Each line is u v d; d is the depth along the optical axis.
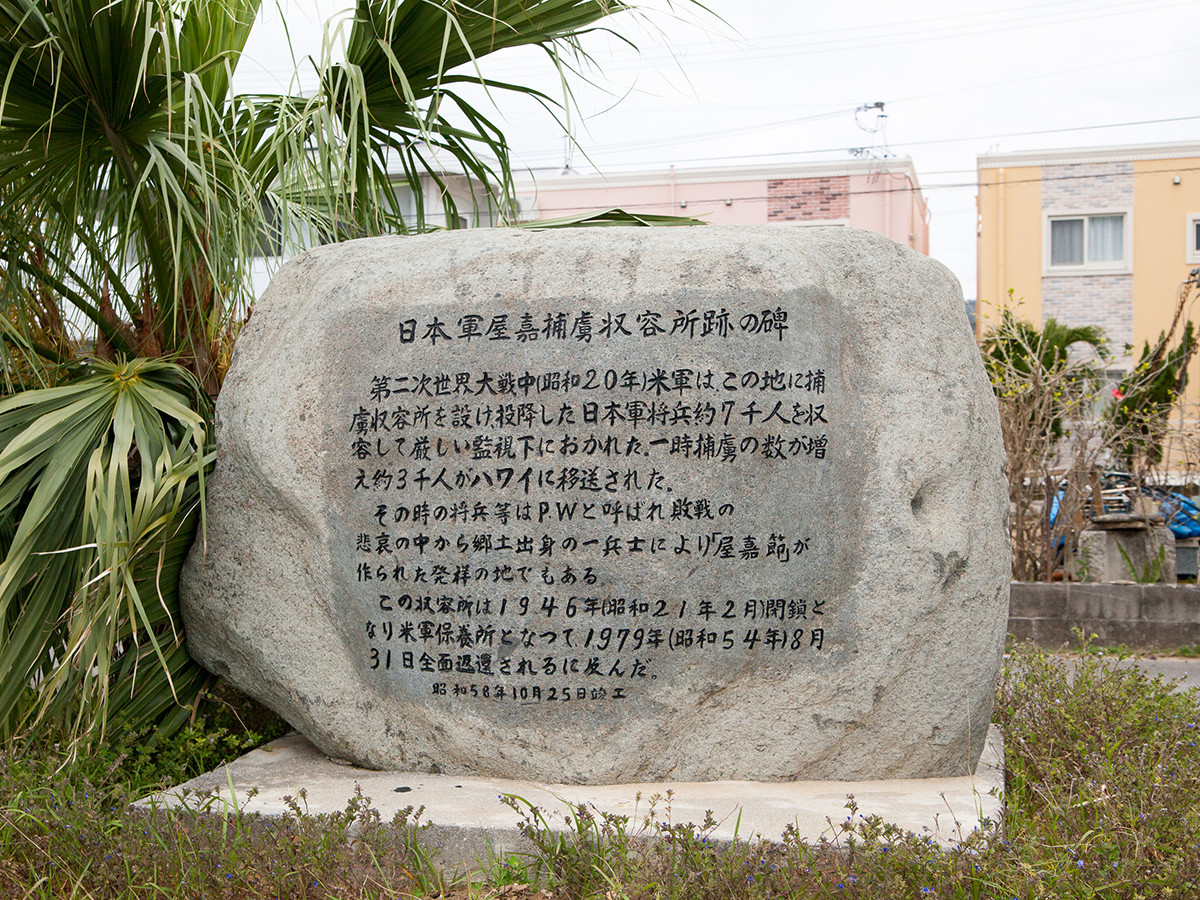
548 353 3.14
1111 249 15.77
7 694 3.14
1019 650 4.70
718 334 3.10
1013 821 2.83
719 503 3.07
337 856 2.60
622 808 2.88
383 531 3.21
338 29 3.53
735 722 3.12
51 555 3.15
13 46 3.17
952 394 3.17
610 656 3.11
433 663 3.20
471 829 2.77
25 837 2.65
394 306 3.26
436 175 4.38
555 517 3.12
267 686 3.42
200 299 4.02
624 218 4.25
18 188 3.68
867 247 3.24
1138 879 2.38
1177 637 6.24
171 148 3.49
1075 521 6.75
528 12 3.71
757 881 2.36
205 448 3.46
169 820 2.73
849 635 3.09
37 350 3.91
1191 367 14.95
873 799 2.96
